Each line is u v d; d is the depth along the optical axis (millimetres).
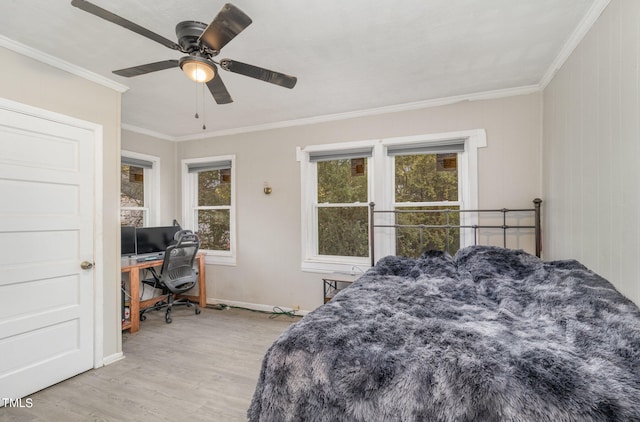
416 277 2318
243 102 3088
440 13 1720
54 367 2188
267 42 2000
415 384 1020
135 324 3213
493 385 947
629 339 1097
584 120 1829
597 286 1504
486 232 2902
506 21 1798
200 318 3650
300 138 3697
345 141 3463
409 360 1096
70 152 2316
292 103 3129
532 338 1245
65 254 2271
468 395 954
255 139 3936
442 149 3104
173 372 2385
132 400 2018
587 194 1789
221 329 3293
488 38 1979
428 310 1597
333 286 3564
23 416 1853
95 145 2471
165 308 3984
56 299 2213
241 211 4027
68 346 2275
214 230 4332
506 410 901
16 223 2021
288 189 3773
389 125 3271
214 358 2623
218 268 4184
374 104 3178
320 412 1090
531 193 2770
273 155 3842
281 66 2338
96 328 2447
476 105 2938
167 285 3441
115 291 2604
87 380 2258
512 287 1906
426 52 2152
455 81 2639
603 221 1600
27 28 1846
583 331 1223
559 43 2035
